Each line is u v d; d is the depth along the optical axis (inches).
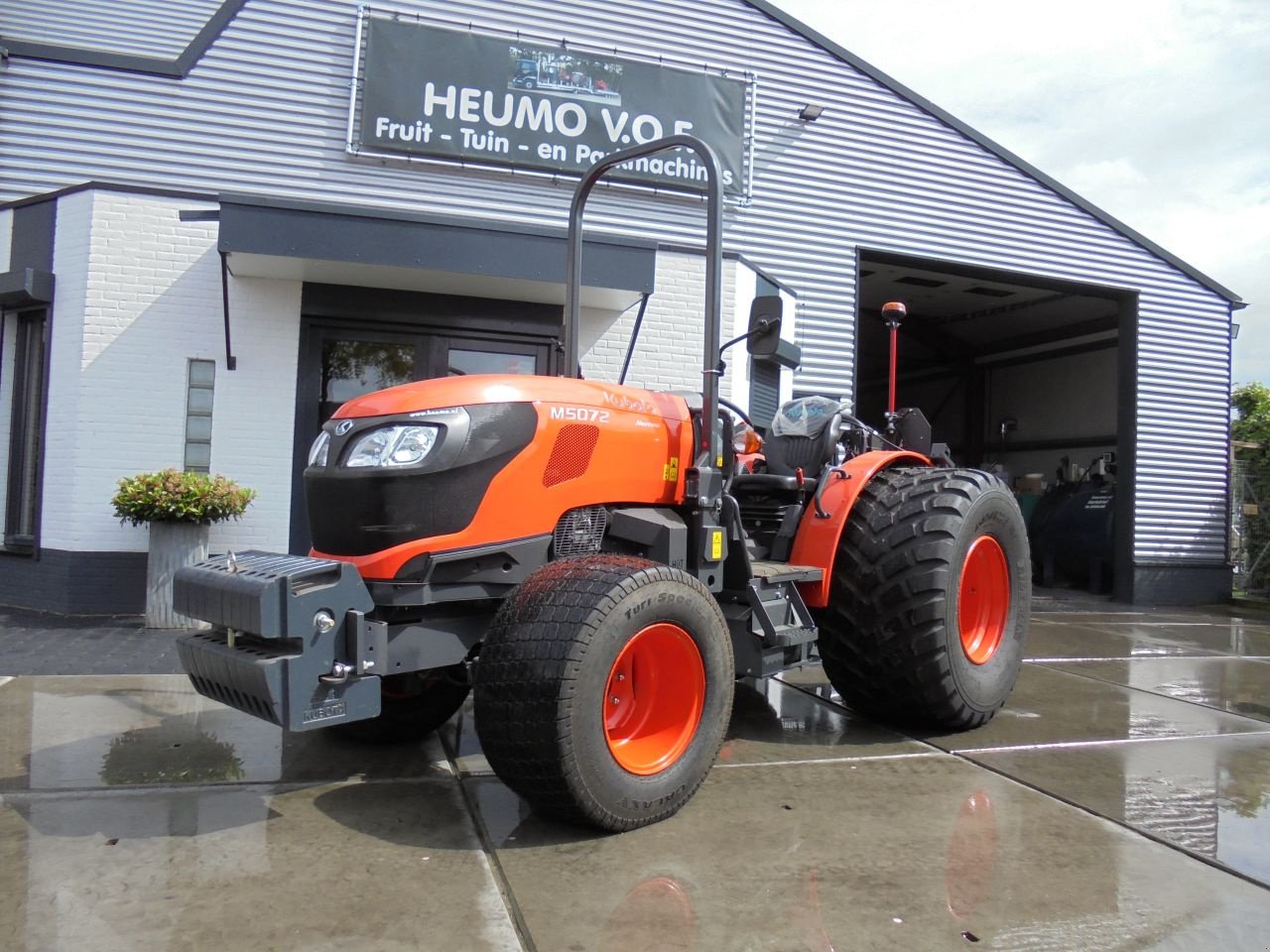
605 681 104.1
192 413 259.1
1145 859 103.7
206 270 260.1
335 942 81.0
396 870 96.9
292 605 99.0
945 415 663.8
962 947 83.0
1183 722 170.6
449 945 81.0
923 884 95.9
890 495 153.6
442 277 258.8
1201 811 119.7
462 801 118.4
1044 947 83.4
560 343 290.8
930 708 149.5
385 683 135.9
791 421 168.2
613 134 335.6
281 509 264.1
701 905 89.9
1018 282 419.5
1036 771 136.3
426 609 114.8
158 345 256.7
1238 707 185.5
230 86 300.7
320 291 269.3
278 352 264.7
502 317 285.6
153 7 362.0
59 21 337.1
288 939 81.3
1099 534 445.4
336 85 309.9
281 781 124.8
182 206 259.0
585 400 124.0
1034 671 221.9
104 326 253.6
